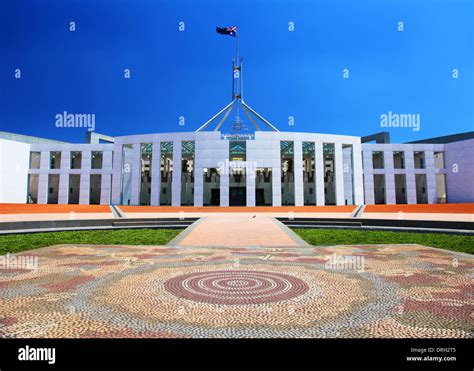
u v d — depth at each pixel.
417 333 3.63
